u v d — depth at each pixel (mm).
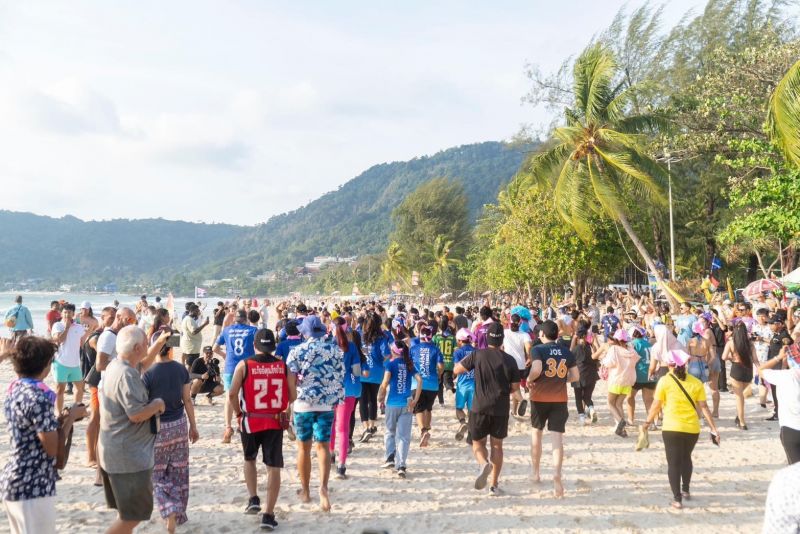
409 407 7418
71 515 5793
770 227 14531
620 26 31391
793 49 17219
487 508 6203
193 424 5406
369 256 159125
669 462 6266
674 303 23781
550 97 33875
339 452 7242
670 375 6340
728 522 5848
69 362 9727
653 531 5625
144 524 5609
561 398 6719
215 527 5551
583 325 10391
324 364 6090
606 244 31203
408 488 6840
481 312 10500
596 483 7078
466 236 92062
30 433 3609
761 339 11336
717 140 20500
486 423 6426
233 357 8234
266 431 5562
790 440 5227
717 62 21594
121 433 4195
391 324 11867
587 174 24609
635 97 25641
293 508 6117
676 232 36875
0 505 5988
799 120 8625
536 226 31688
